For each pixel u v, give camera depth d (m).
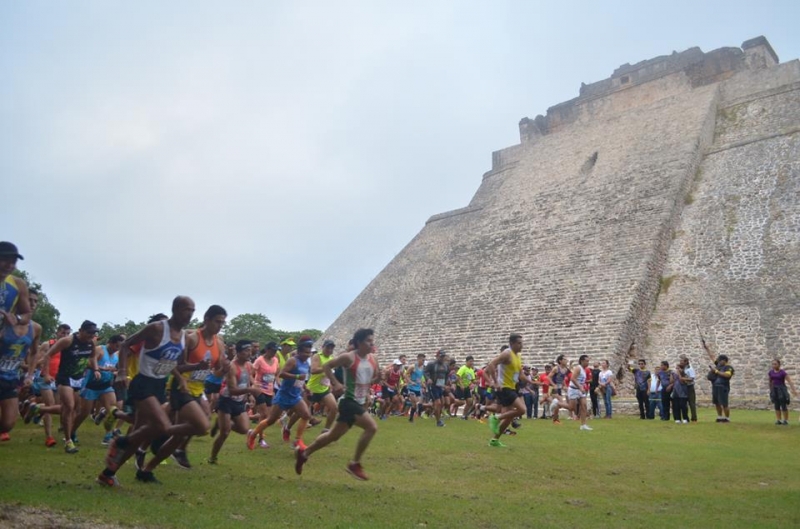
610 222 28.69
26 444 9.93
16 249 6.70
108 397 10.11
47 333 41.75
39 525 4.77
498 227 34.28
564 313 25.00
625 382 21.83
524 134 43.81
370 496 6.89
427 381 15.58
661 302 24.50
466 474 8.81
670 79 37.91
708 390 21.02
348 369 7.55
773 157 27.75
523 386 18.70
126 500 5.80
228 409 8.84
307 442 11.59
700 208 27.47
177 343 6.48
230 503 6.10
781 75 32.91
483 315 28.17
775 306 21.80
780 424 15.12
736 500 7.41
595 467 9.61
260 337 61.88
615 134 36.03
